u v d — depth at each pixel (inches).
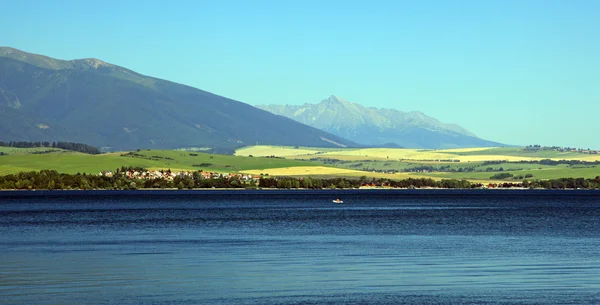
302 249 3713.1
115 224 5689.0
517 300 2316.7
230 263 3144.7
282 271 2910.9
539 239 4303.6
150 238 4394.7
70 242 4128.9
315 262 3179.1
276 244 3988.7
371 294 2417.6
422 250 3656.5
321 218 6515.8
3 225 5585.6
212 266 3051.2
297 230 5044.3
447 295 2396.7
